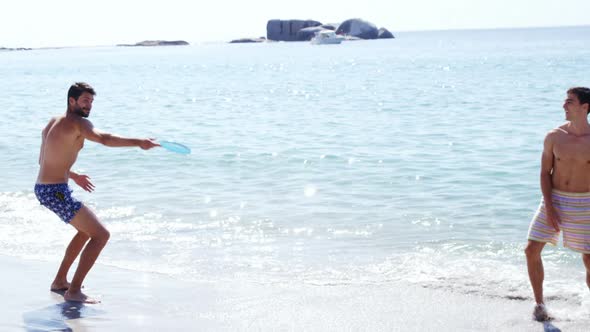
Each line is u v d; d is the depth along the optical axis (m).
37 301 5.64
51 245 7.42
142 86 43.06
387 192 10.16
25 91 40.22
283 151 14.05
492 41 173.00
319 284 6.07
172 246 7.45
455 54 87.81
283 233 8.00
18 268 6.61
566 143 5.23
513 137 15.23
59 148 5.70
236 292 5.85
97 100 31.81
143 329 4.97
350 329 4.95
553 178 5.37
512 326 4.98
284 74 54.06
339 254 7.09
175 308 5.45
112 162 12.98
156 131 18.59
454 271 6.38
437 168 11.86
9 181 11.41
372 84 38.44
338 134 16.84
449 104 24.44
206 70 66.38
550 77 38.34
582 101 5.21
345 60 80.69
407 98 27.88
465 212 8.83
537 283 5.26
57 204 5.71
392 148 14.26
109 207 9.42
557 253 6.82
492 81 36.84
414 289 5.84
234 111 24.14
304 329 4.96
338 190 10.38
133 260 6.93
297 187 10.64
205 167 12.45
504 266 6.50
